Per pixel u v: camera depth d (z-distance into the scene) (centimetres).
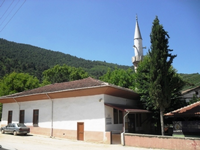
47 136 2208
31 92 2516
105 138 1781
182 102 2439
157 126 2542
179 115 1759
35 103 2459
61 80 6462
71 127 2044
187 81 2408
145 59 2536
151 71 1764
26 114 2534
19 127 2244
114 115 2000
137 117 2486
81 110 2006
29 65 11875
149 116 2608
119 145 1677
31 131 2411
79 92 1995
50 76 6931
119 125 2056
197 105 1853
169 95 1730
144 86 2361
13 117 2709
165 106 1739
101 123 1841
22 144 1664
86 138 1905
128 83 4328
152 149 1480
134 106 2447
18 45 19025
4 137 2112
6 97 2741
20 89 4275
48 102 2317
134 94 2367
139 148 1530
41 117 2344
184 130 1717
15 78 4381
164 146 1464
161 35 1781
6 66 10094
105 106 1870
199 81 5206
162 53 1742
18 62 11956
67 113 2111
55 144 1716
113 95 2044
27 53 17050
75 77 6531
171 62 1767
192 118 1883
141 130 2541
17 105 2700
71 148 1519
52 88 2391
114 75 4569
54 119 2205
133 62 4253
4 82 4384
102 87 1817
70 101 2117
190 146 1362
